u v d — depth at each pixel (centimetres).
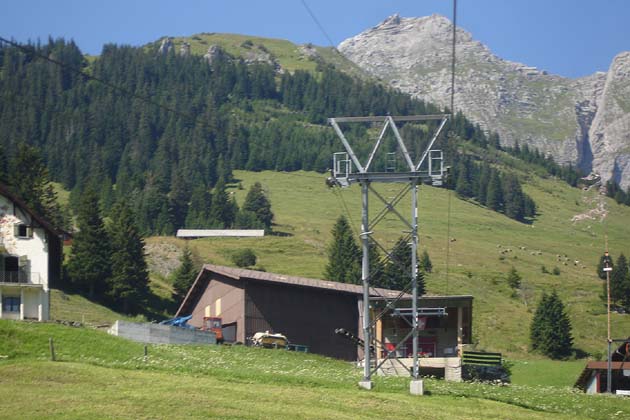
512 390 5856
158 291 12338
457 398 5162
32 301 8038
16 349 5669
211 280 8656
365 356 5284
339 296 8625
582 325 11969
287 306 8406
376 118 5338
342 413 4391
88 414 4075
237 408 4319
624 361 6719
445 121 5253
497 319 12169
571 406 5344
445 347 7619
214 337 7512
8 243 8044
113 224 12269
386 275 12038
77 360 5466
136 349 6078
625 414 5212
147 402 4341
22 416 4009
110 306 11375
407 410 4597
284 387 5009
